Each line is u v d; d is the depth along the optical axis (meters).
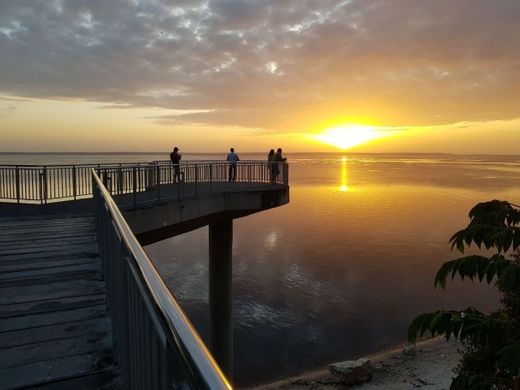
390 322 22.70
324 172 180.00
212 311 17.45
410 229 47.00
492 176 141.25
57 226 9.35
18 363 3.41
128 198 13.12
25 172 14.43
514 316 5.12
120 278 3.01
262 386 16.78
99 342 3.79
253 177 21.06
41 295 4.95
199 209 15.06
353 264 33.47
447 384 15.91
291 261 34.44
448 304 25.11
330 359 18.78
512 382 4.04
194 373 1.09
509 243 4.12
